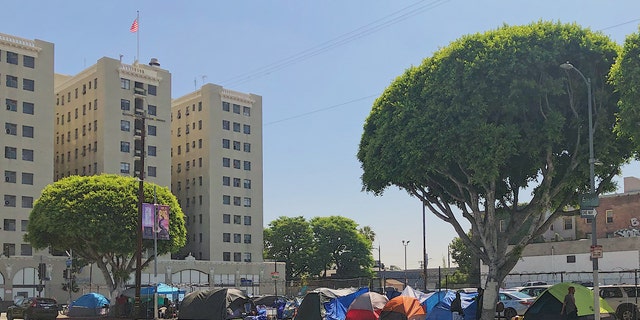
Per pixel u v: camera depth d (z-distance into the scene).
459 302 28.39
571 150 26.45
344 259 103.56
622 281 54.28
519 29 25.08
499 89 24.41
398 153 26.84
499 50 24.39
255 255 106.88
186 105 110.00
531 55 23.95
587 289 26.95
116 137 92.06
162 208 40.12
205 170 104.31
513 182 29.41
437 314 28.84
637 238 55.44
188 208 106.50
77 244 55.78
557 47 24.17
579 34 24.70
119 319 46.28
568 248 60.59
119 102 93.06
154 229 39.38
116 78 93.31
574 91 24.70
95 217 52.19
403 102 26.78
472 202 27.97
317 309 30.48
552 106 25.08
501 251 28.53
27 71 84.44
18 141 82.62
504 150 24.08
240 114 109.56
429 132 25.42
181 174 108.88
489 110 24.86
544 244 62.69
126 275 55.12
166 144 97.25
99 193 53.28
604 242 57.75
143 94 95.56
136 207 54.09
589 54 24.48
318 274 104.44
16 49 83.62
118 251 53.06
